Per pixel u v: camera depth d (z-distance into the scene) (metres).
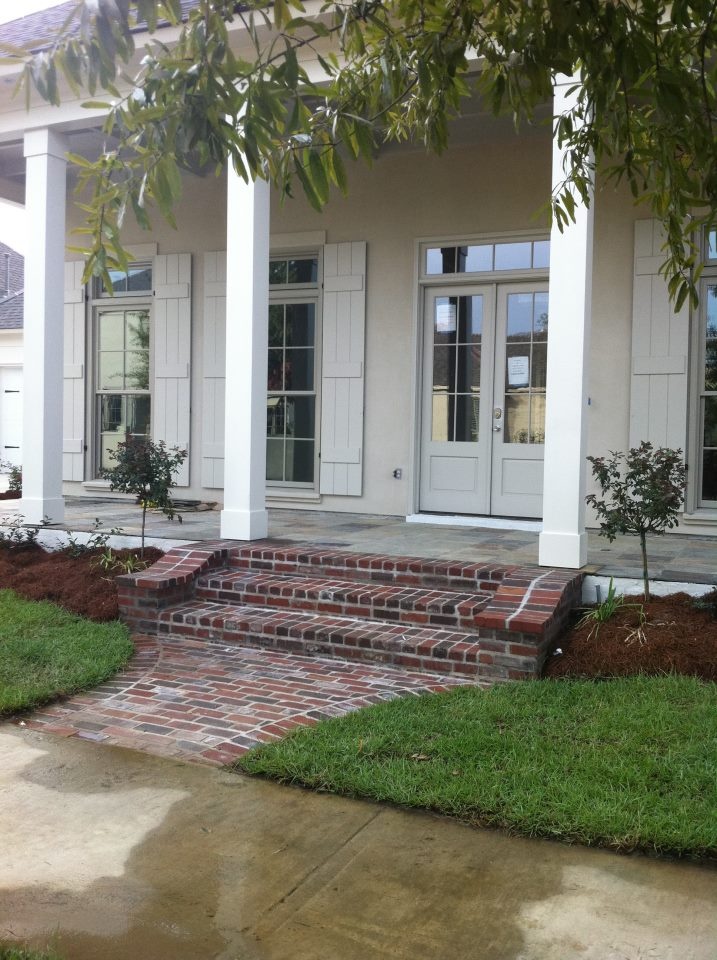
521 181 9.00
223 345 10.60
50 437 8.45
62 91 8.04
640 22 2.48
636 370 8.48
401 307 9.62
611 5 2.43
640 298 8.44
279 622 5.97
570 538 6.11
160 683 5.20
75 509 10.06
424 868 3.05
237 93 2.39
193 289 10.83
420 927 2.70
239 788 3.74
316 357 10.16
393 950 2.59
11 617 6.29
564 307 6.07
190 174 10.53
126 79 2.32
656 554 6.94
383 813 3.49
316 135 2.81
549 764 3.76
